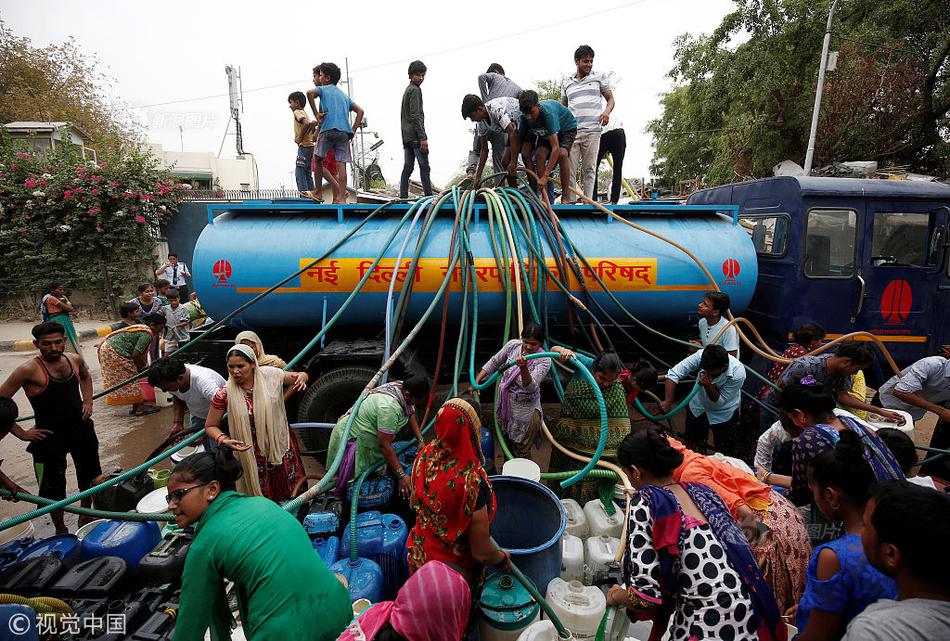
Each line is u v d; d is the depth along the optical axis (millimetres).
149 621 2252
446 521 2037
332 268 4344
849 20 13953
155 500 3066
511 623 2248
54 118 21094
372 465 3119
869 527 1303
